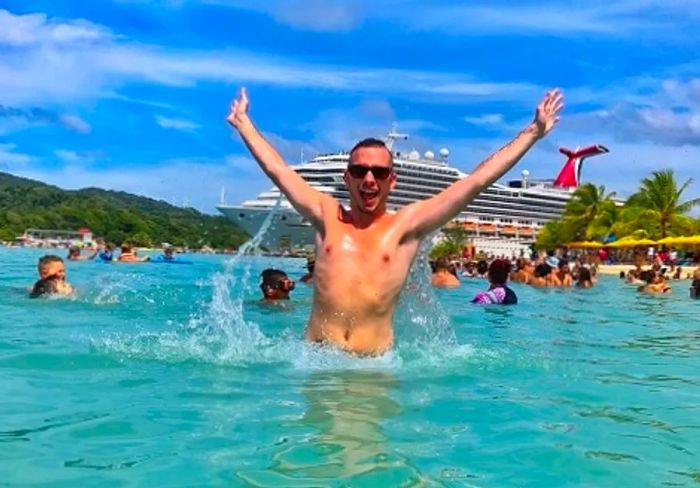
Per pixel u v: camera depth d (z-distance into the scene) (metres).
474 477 1.20
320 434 1.42
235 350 2.38
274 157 2.49
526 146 2.26
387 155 2.29
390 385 1.94
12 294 4.71
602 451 1.39
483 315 4.51
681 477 1.24
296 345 2.41
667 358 2.77
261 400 1.71
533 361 2.49
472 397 1.84
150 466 1.21
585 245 29.48
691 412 1.76
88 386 1.85
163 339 2.59
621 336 3.61
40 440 1.37
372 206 2.29
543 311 5.05
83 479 1.15
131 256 13.58
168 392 1.78
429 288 2.75
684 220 26.98
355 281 2.24
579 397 1.91
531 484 1.18
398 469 1.22
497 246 41.09
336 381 1.95
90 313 3.72
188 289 5.80
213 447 1.32
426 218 2.31
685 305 6.40
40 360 2.20
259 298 4.73
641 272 11.85
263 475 1.17
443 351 2.54
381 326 2.29
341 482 1.14
